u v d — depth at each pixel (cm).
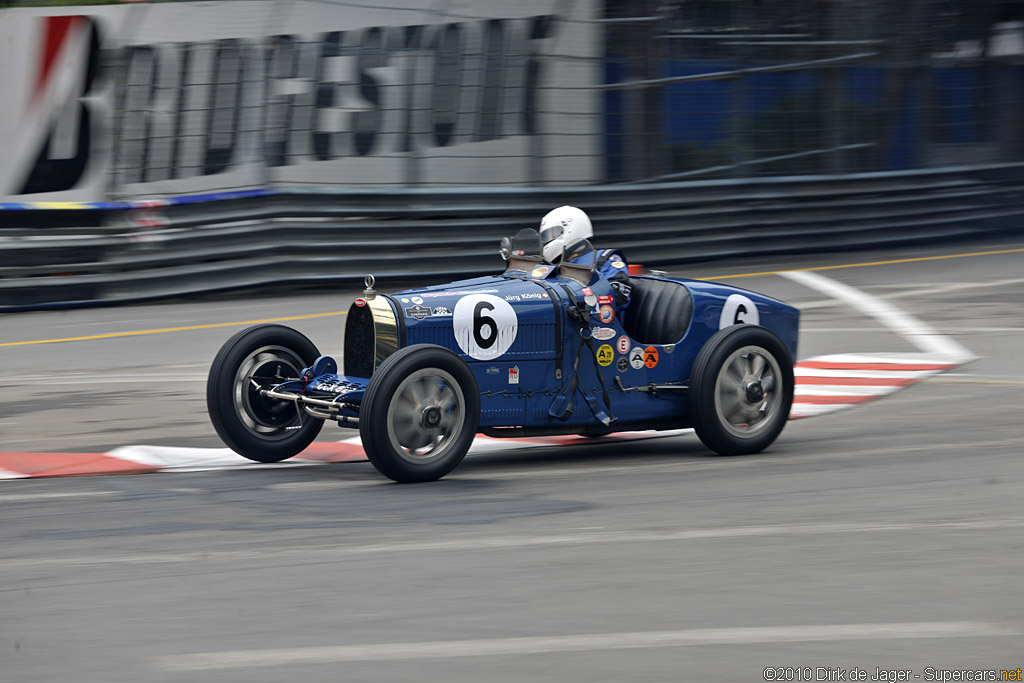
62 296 4175
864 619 1098
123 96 4619
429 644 1044
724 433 2003
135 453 2117
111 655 1029
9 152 4706
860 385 2759
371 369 1898
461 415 1800
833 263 4919
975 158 5653
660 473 1880
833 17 5153
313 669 985
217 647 1044
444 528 1479
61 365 3195
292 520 1541
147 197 4638
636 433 2378
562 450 2188
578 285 1997
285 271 4416
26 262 4131
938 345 3234
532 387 1944
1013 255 5084
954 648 1020
